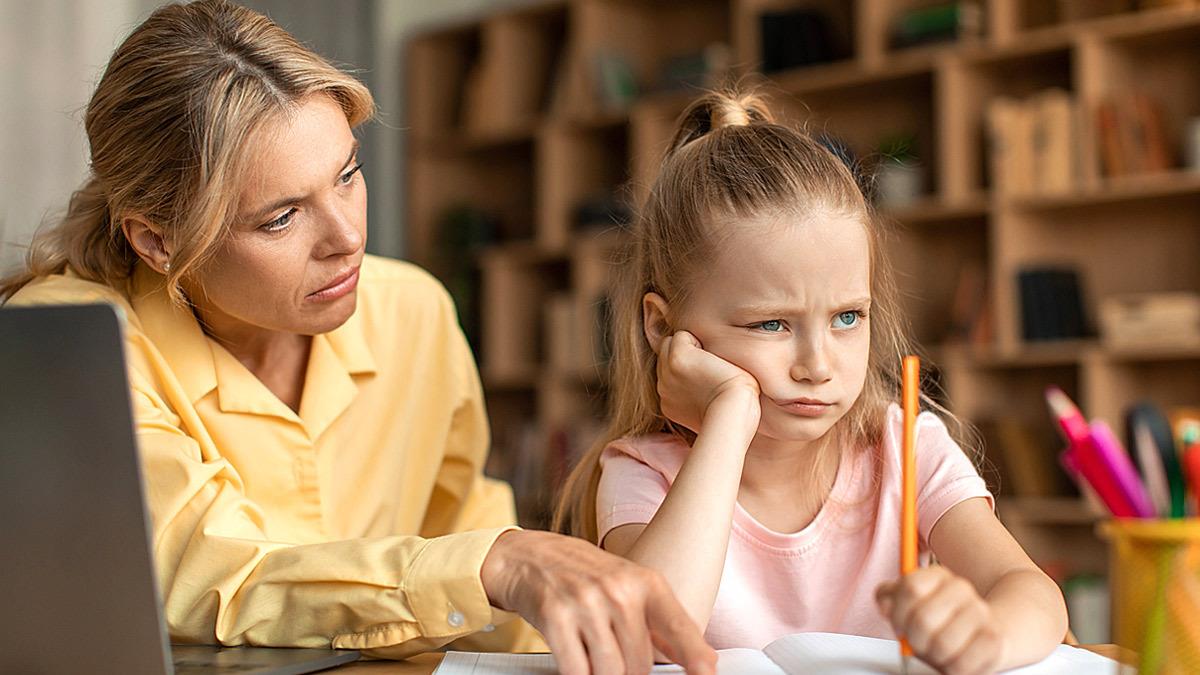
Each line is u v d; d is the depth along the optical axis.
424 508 1.45
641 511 1.04
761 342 0.96
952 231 3.74
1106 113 3.31
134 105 1.10
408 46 4.67
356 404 1.36
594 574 0.79
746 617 1.06
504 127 4.45
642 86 4.35
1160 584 0.62
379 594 0.89
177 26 1.11
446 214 4.59
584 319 4.11
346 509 1.33
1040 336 3.40
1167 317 3.21
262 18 1.13
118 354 0.70
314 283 1.11
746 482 1.09
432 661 0.91
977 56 3.49
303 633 0.93
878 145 3.72
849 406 0.97
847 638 0.85
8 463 0.74
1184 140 3.38
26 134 3.34
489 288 4.40
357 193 1.14
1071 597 3.23
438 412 1.46
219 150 1.05
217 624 0.94
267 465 1.23
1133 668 0.64
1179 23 3.20
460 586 0.86
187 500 1.02
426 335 1.46
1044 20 3.58
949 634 0.66
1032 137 3.40
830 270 0.94
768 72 3.85
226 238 1.08
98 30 3.44
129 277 1.25
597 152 4.38
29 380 0.72
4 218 3.26
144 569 0.72
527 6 4.41
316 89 1.09
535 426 4.23
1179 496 0.64
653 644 0.79
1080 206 3.54
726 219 0.97
